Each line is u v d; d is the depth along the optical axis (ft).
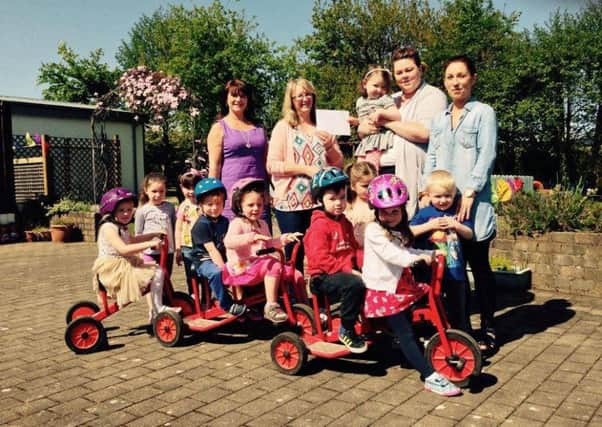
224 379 13.91
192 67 88.79
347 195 16.85
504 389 12.74
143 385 13.62
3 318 20.81
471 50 107.45
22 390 13.47
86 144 61.41
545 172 111.34
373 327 14.20
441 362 13.01
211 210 17.13
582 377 13.32
